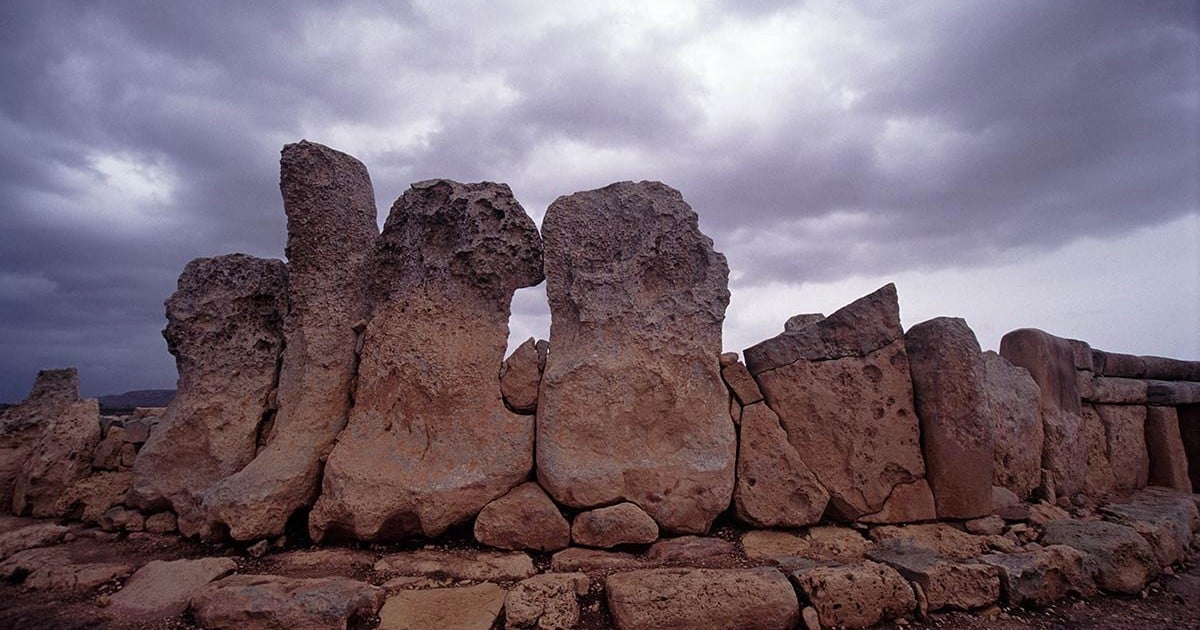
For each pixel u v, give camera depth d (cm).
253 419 502
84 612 341
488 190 472
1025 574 374
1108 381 659
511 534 412
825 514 458
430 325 453
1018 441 526
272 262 546
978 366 461
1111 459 630
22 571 399
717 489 430
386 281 494
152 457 491
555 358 453
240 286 530
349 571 386
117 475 543
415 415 443
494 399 448
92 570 389
